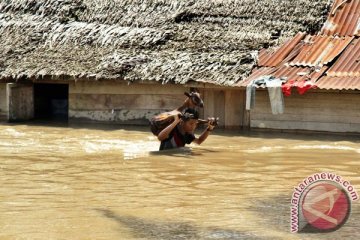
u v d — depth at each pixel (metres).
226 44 29.48
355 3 29.98
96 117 30.62
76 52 31.36
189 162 19.55
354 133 25.80
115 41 31.39
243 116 27.89
